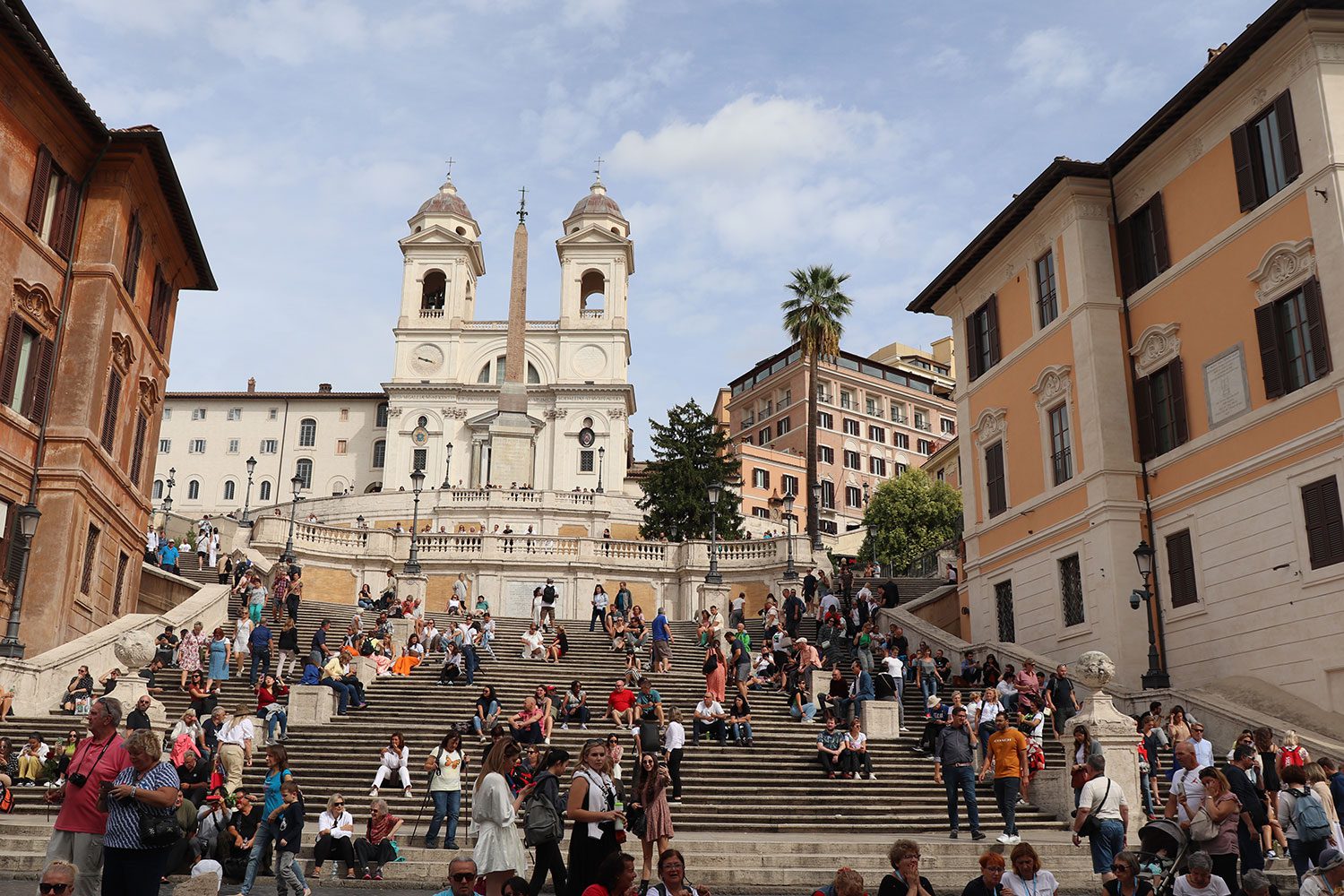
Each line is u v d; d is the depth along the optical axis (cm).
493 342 8788
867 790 1925
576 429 8475
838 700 2302
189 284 3481
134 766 835
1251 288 2447
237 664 2662
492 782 988
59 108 2503
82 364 2589
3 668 2128
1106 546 2706
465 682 2550
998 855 887
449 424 8519
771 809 1819
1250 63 2444
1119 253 2905
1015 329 3244
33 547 2459
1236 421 2456
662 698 2523
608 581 4556
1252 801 1194
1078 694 2545
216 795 1438
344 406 9481
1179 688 2567
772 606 3228
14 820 1596
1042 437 3047
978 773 1950
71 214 2638
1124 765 1730
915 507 7519
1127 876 941
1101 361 2825
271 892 1360
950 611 3659
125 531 2975
